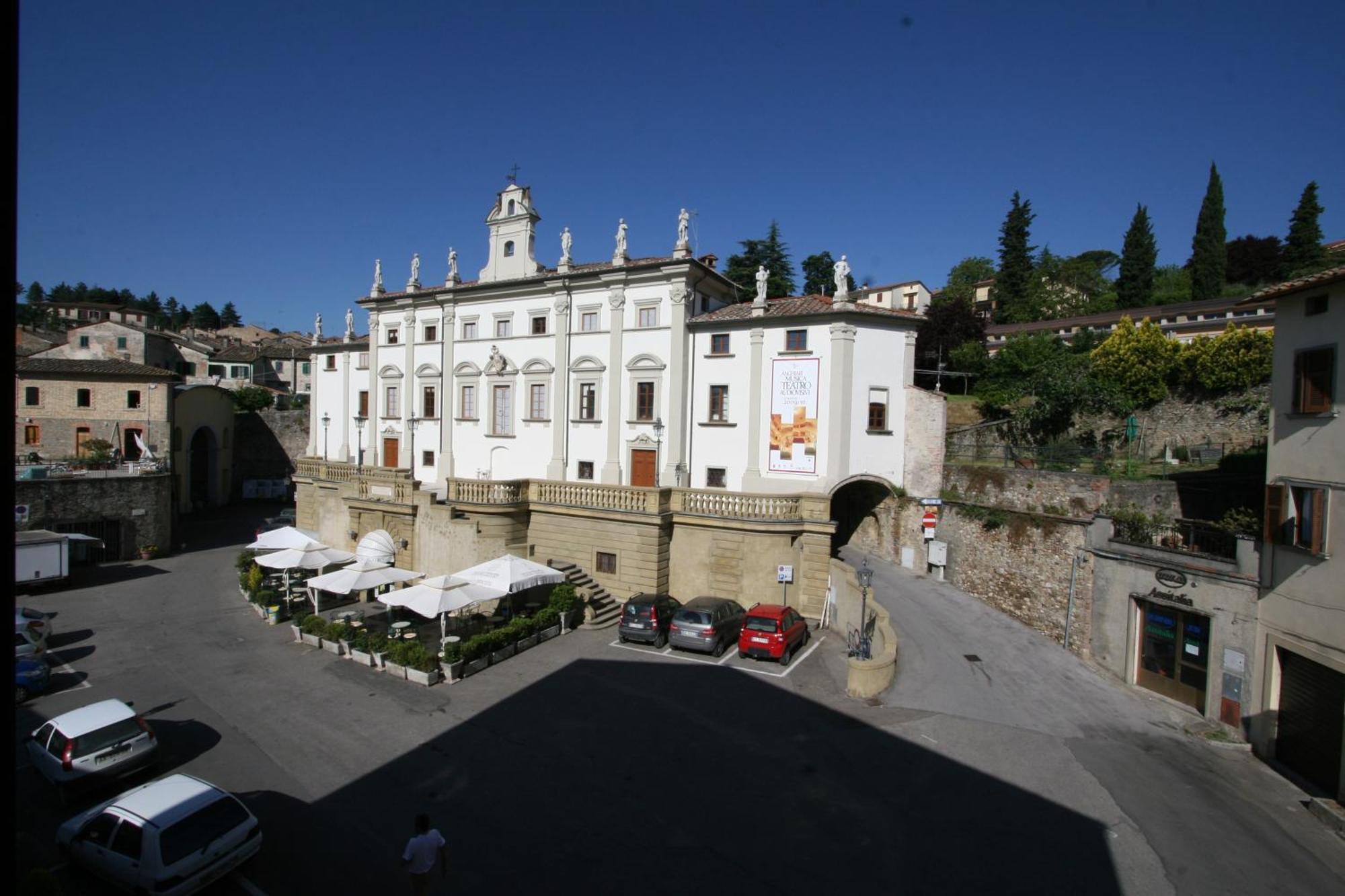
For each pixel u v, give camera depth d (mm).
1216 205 65125
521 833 13219
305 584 32000
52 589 32469
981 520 28125
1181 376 34781
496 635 23031
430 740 17141
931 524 30188
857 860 12344
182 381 60312
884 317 29938
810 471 29797
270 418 63156
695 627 23250
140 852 10938
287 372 86000
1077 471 30453
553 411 35781
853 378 29688
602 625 27000
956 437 37531
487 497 31141
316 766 15859
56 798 14648
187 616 28406
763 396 30875
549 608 26203
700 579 28688
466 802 14320
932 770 15539
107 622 27422
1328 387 15555
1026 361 44000
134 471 41219
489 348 38656
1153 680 20219
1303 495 15953
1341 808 13938
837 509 35594
